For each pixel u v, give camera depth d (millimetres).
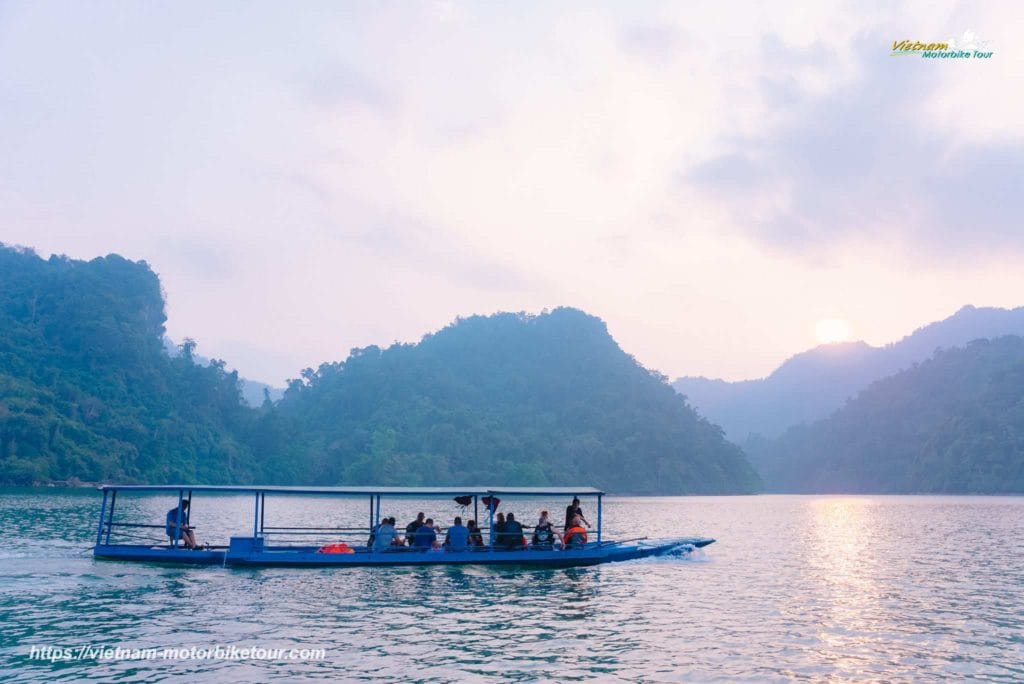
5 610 19656
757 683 14367
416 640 17094
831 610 21469
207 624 18312
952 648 17156
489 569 27703
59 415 143375
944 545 43844
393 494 28000
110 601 20906
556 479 192000
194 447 166750
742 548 41094
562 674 14688
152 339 194000
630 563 30703
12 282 195750
